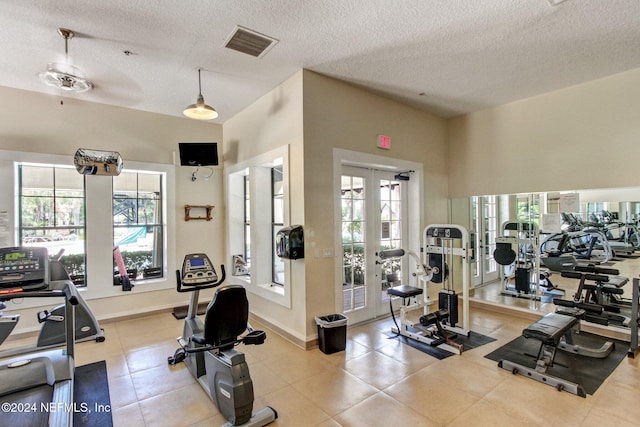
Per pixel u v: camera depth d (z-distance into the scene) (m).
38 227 4.13
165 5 2.38
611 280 3.66
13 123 3.88
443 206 5.16
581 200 3.90
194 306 3.19
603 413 2.30
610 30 2.74
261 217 4.60
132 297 4.61
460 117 5.10
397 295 3.63
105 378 2.89
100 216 4.39
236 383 2.15
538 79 3.76
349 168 4.20
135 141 4.68
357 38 2.86
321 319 3.47
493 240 4.77
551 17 2.55
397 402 2.47
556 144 4.10
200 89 3.76
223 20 2.58
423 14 2.51
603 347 3.26
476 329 3.99
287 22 2.62
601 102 3.73
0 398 2.25
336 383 2.76
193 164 4.72
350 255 4.18
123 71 3.48
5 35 2.75
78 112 4.28
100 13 2.46
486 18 2.57
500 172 4.65
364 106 4.06
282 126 3.83
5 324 3.03
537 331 2.79
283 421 2.27
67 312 2.74
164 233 4.94
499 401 2.47
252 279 4.59
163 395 2.62
